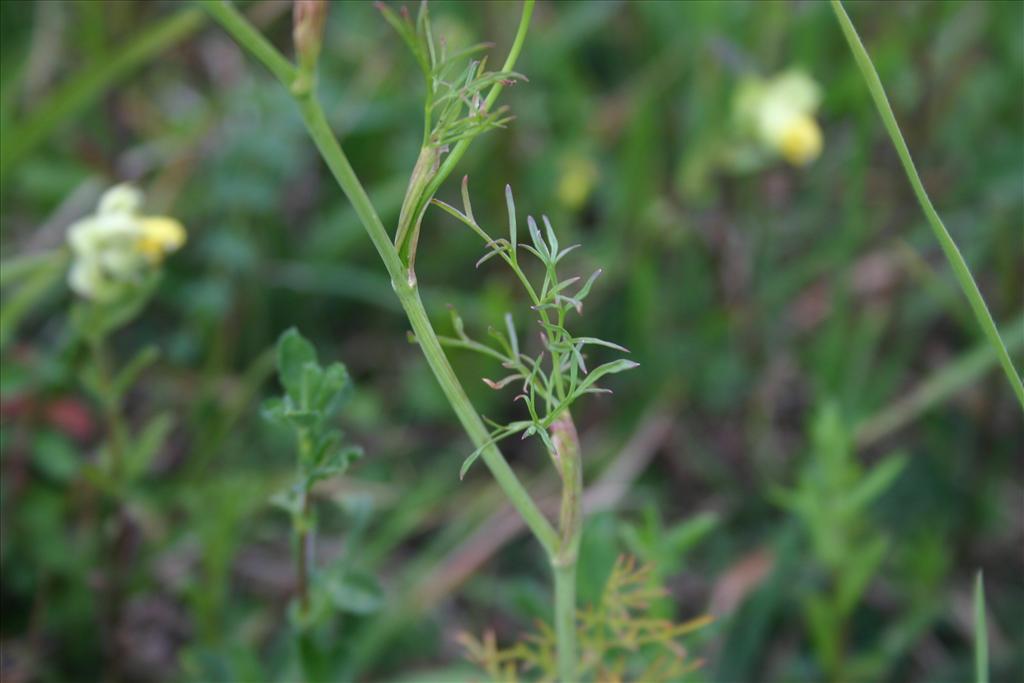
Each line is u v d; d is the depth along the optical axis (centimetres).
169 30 59
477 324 69
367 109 75
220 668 50
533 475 68
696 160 75
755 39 81
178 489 60
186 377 68
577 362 40
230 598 59
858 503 53
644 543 49
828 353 70
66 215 70
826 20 83
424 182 39
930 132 79
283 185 73
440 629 60
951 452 69
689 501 70
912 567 60
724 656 58
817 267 75
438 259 74
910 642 60
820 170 83
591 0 82
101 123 76
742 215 76
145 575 56
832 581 58
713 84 77
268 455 66
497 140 73
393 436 68
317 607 46
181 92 79
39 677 56
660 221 72
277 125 69
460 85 39
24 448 57
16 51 78
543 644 45
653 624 44
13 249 72
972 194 77
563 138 78
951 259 41
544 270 75
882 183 80
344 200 77
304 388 43
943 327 77
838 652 55
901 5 78
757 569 59
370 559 59
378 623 57
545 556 63
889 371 71
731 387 73
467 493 66
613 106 80
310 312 74
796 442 73
